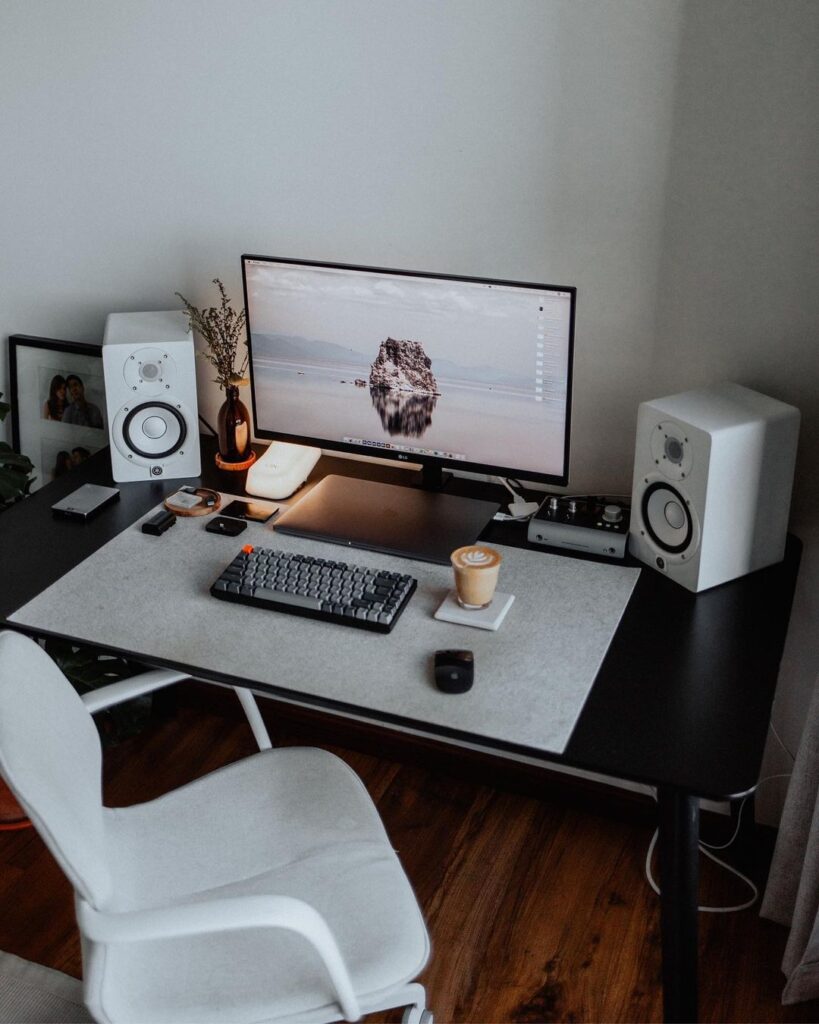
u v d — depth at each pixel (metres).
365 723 2.45
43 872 2.17
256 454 2.25
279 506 2.06
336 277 1.91
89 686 2.34
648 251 1.86
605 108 1.79
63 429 2.50
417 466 2.19
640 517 1.85
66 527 2.00
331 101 1.97
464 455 1.99
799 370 1.85
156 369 2.08
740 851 2.14
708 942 2.01
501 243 1.96
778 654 1.63
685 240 1.83
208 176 2.13
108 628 1.71
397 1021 1.89
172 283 2.27
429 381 1.94
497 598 1.76
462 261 2.01
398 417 2.01
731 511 1.73
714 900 2.10
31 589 1.80
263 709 2.52
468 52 1.84
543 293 1.77
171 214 2.20
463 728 1.49
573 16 1.75
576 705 1.53
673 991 1.50
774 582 1.81
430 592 1.80
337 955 1.34
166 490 2.12
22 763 1.29
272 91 2.00
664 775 1.41
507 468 1.97
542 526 1.91
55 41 2.12
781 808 2.18
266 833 1.62
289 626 1.71
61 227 2.30
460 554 1.72
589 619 1.72
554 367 1.83
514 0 1.77
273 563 1.81
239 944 1.47
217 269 2.22
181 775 2.42
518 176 1.90
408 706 1.53
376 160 1.99
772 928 2.04
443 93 1.88
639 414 1.78
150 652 1.65
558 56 1.78
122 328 2.13
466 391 1.92
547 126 1.84
